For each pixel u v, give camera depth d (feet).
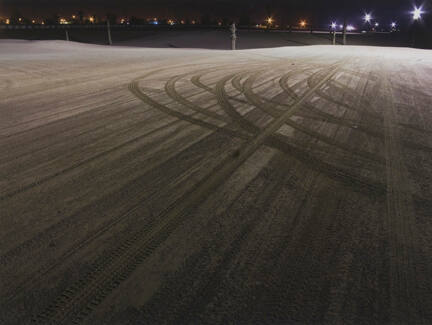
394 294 7.93
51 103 27.14
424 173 14.80
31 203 11.88
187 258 9.12
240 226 10.61
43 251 9.38
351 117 23.95
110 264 8.90
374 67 55.31
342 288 8.09
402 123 22.59
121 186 13.16
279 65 56.80
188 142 18.24
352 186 13.46
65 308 7.49
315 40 214.28
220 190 12.93
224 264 8.89
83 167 14.93
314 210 11.60
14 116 23.17
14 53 84.38
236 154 16.62
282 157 16.34
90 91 32.19
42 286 8.13
